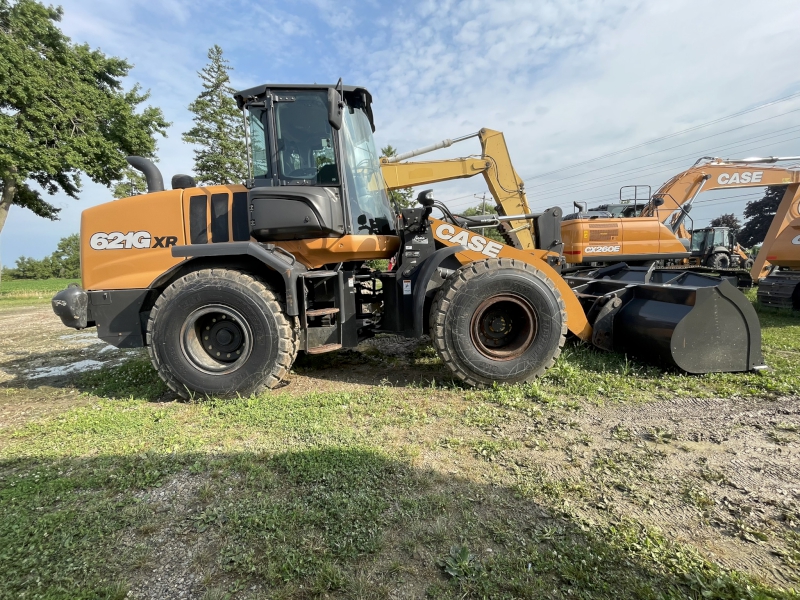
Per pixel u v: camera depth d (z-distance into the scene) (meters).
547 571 1.45
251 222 3.50
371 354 4.69
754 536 1.59
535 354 3.33
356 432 2.57
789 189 7.91
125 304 3.57
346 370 4.08
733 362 3.40
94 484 2.08
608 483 1.95
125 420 2.88
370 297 4.07
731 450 2.23
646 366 3.62
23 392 3.76
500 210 7.07
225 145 29.73
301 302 3.43
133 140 19.84
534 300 3.32
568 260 8.76
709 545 1.56
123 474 2.15
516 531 1.64
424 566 1.48
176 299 3.23
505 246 3.77
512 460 2.18
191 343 3.30
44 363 4.96
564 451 2.27
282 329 3.25
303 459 2.21
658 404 2.88
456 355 3.30
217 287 3.21
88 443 2.54
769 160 8.84
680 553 1.50
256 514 1.77
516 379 3.32
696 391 3.08
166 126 21.58
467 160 6.99
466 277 3.30
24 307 12.59
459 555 1.49
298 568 1.47
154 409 3.14
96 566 1.53
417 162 6.97
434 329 3.33
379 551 1.55
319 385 3.62
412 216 3.62
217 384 3.24
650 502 1.80
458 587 1.39
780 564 1.46
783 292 6.53
